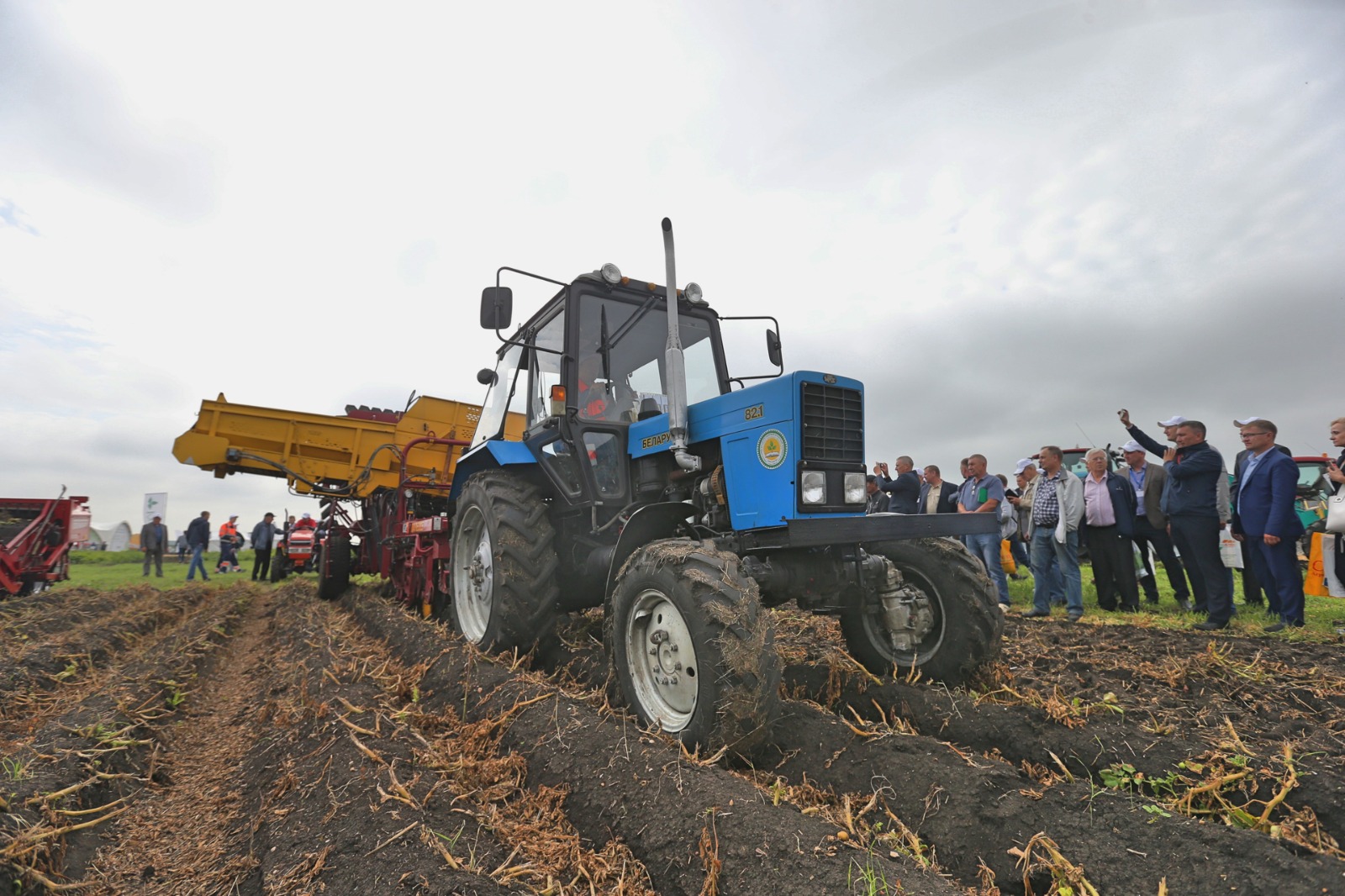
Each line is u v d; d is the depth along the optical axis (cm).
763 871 191
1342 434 584
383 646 550
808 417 333
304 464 921
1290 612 542
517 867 206
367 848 210
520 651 435
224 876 223
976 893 199
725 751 271
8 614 782
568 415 425
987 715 311
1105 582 704
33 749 314
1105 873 192
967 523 352
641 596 320
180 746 381
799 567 345
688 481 386
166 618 875
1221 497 640
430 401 947
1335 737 285
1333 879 174
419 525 654
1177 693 374
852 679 369
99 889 233
